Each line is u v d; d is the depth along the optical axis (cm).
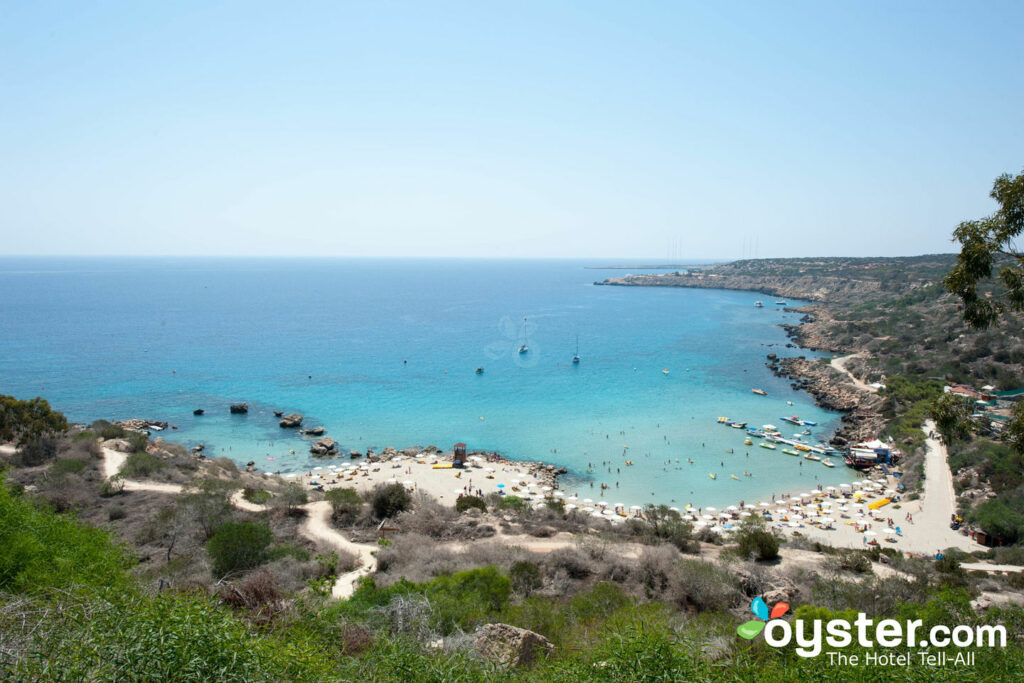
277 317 19625
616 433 7825
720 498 5784
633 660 868
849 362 11262
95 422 6488
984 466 5544
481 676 944
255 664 745
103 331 15850
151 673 678
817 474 6400
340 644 1192
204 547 2969
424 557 2797
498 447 7294
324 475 6059
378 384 10400
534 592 2214
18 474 4284
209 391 9769
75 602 841
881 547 4131
